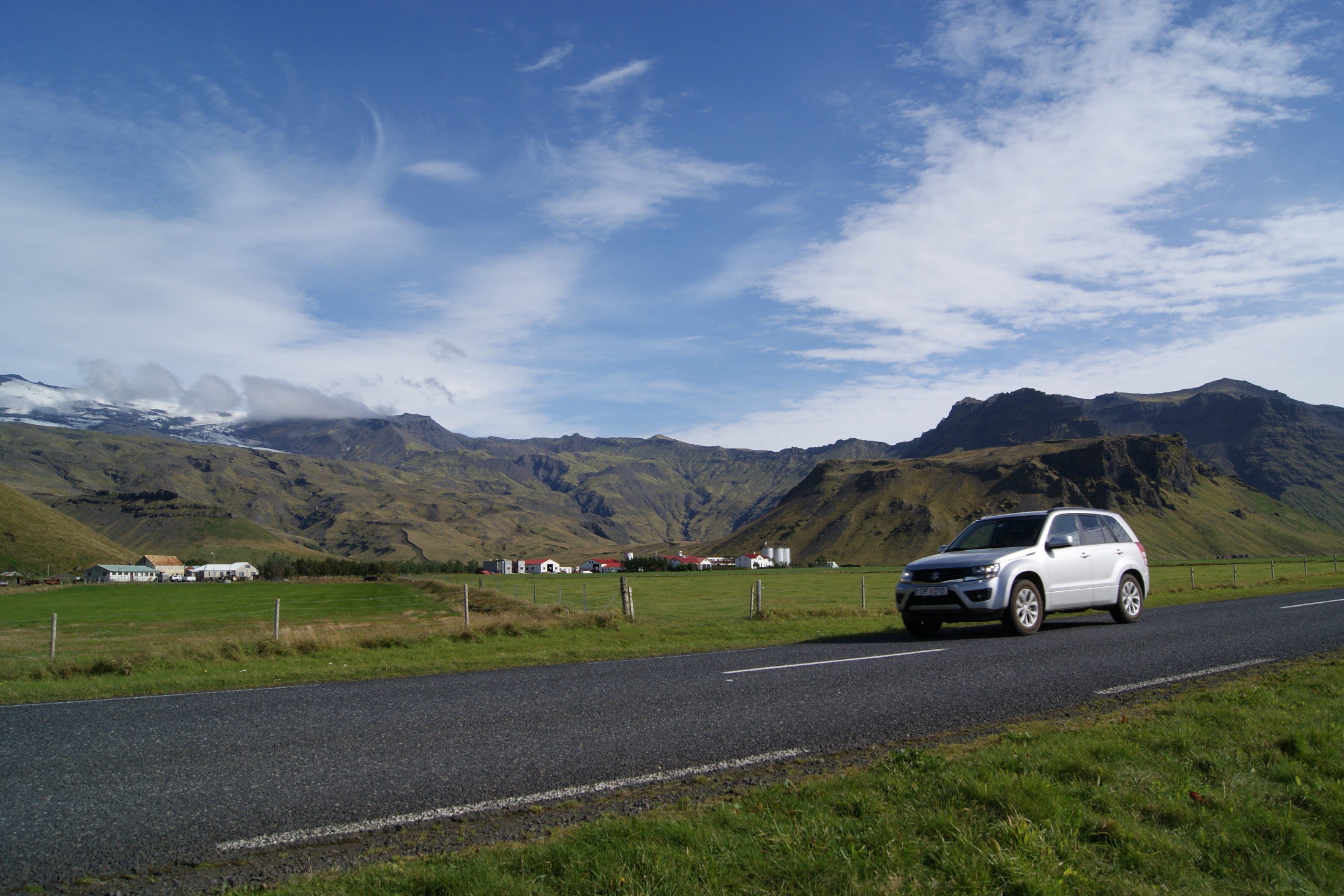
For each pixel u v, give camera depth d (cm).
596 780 593
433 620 3288
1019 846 428
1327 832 457
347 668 1305
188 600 6431
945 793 510
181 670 1368
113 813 539
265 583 10650
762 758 642
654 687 955
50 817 531
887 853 422
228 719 838
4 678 1282
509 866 419
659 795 557
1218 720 698
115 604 5916
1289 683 863
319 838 489
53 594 7919
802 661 1142
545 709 845
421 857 452
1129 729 669
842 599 5538
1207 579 5347
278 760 666
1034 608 1432
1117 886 396
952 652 1184
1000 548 1495
